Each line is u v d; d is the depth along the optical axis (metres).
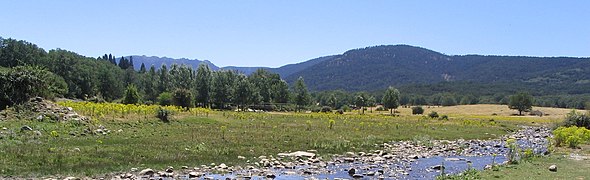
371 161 28.41
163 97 83.38
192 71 129.88
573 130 36.97
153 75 141.25
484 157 31.53
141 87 155.12
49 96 45.25
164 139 32.44
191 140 32.66
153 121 43.03
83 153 24.56
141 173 21.55
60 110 38.34
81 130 32.75
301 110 119.56
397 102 117.75
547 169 22.70
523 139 47.38
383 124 58.59
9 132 28.09
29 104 38.06
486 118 92.12
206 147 29.88
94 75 137.12
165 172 22.22
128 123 39.41
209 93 113.19
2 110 36.56
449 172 24.64
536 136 51.47
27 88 40.09
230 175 22.42
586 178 20.17
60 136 29.75
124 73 169.38
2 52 133.38
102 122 37.88
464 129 55.47
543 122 82.44
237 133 39.09
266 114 75.00
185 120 47.34
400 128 53.00
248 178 21.92
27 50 138.12
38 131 29.88
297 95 121.50
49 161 22.05
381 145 36.31
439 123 65.31
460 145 38.88
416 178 22.80
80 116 37.75
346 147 33.88
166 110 46.12
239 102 111.88
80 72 132.75
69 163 22.17
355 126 53.12
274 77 139.50
